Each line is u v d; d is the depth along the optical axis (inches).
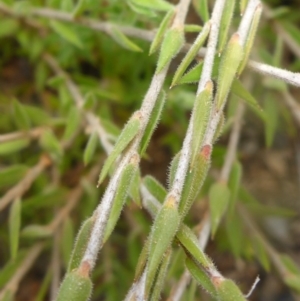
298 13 6.8
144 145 2.7
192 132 2.5
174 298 3.3
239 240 5.3
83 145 6.7
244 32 3.0
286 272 5.0
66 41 6.1
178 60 5.9
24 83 7.3
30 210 6.2
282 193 7.5
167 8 3.9
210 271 2.4
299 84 2.9
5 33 6.2
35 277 7.2
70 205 5.4
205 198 5.8
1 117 6.6
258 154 7.6
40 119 5.6
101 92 6.0
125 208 6.2
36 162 6.3
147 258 2.4
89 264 2.3
